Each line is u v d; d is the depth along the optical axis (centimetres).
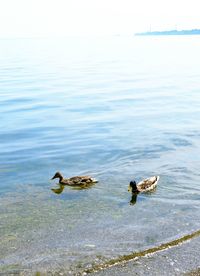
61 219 1560
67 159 2302
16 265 1254
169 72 7788
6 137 2788
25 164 2219
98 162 2244
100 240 1400
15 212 1622
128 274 1204
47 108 3872
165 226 1498
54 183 1944
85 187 1886
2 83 6003
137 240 1397
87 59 11281
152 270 1223
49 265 1254
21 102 4222
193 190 1838
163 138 2714
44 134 2866
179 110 3734
